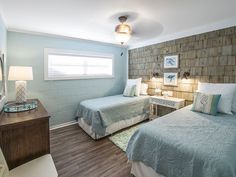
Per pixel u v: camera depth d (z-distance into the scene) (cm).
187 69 325
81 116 331
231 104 231
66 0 180
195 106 240
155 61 396
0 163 114
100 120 277
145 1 184
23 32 293
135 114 352
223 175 103
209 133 154
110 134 300
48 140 167
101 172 190
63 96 354
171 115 218
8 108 197
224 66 268
